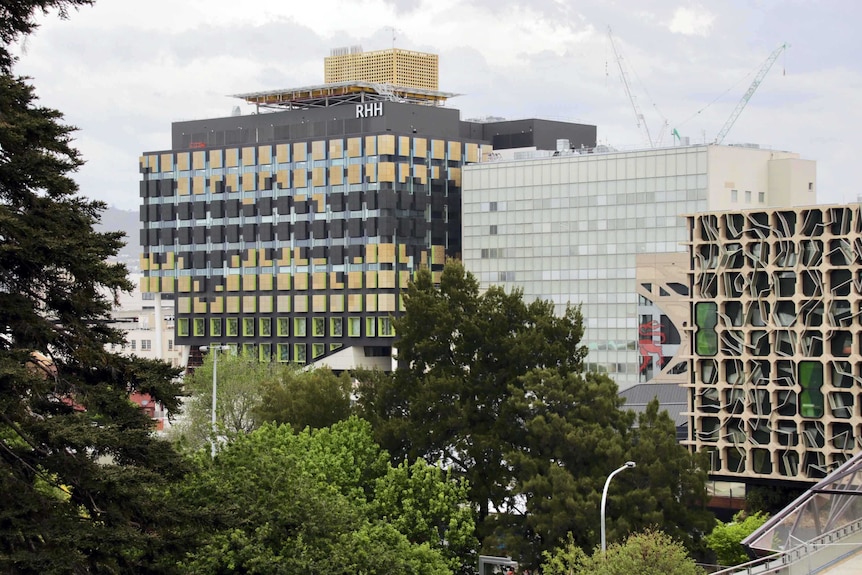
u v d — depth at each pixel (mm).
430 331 105500
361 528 75000
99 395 53000
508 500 99188
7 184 51500
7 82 50812
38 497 49531
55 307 52938
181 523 53625
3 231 50000
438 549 85000
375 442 100000
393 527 78562
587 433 93500
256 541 67312
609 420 97812
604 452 92938
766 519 116562
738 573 76312
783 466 147000
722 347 151500
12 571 47375
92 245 52281
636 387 186625
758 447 148500
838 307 144125
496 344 102875
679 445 96188
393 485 87188
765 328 148375
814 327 145250
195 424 155875
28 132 51812
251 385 167375
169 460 54688
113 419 53406
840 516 84375
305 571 66500
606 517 89500
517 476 95375
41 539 49375
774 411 147250
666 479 92688
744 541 82875
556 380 96875
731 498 151625
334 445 91875
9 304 50438
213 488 69000
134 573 52250
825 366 143625
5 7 51188
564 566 79938
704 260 153625
